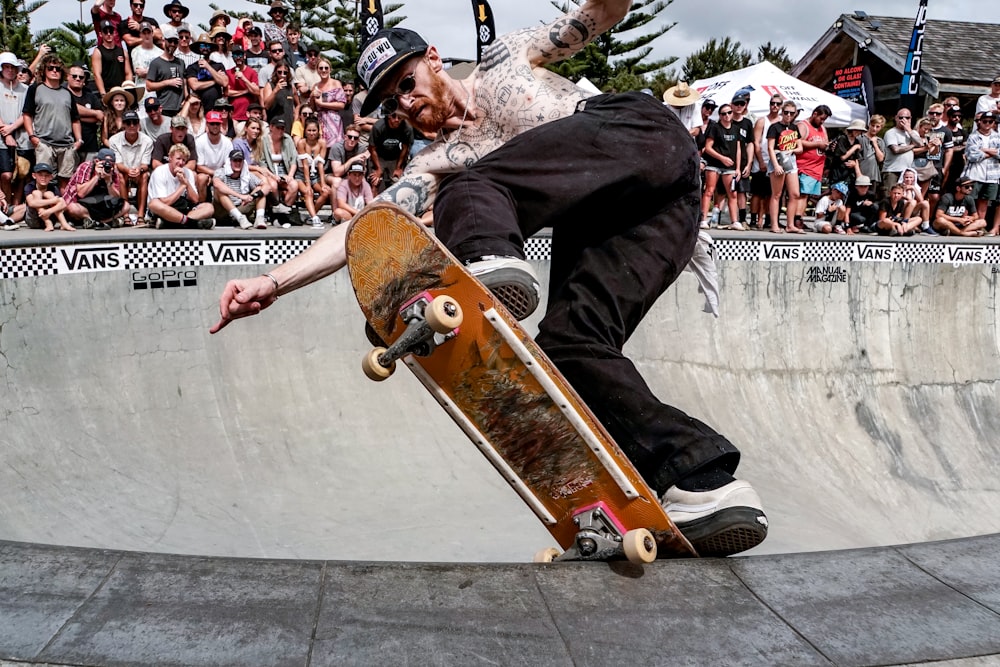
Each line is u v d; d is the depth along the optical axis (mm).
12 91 9219
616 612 2121
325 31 29766
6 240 6707
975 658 1979
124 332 7199
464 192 2537
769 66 16172
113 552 2301
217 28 11086
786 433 9156
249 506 6582
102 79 10156
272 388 7648
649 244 2684
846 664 1944
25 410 6453
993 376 10320
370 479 7160
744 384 9391
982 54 22625
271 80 10875
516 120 2781
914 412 9805
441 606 2096
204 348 7543
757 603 2213
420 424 7887
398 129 10055
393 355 2297
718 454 2541
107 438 6707
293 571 2234
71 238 6992
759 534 2477
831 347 9859
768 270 9711
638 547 2295
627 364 2629
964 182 12336
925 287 10352
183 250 7562
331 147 10555
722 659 1939
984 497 8961
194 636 1898
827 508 8164
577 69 29641
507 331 2307
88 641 1866
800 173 11414
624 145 2578
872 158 11922
